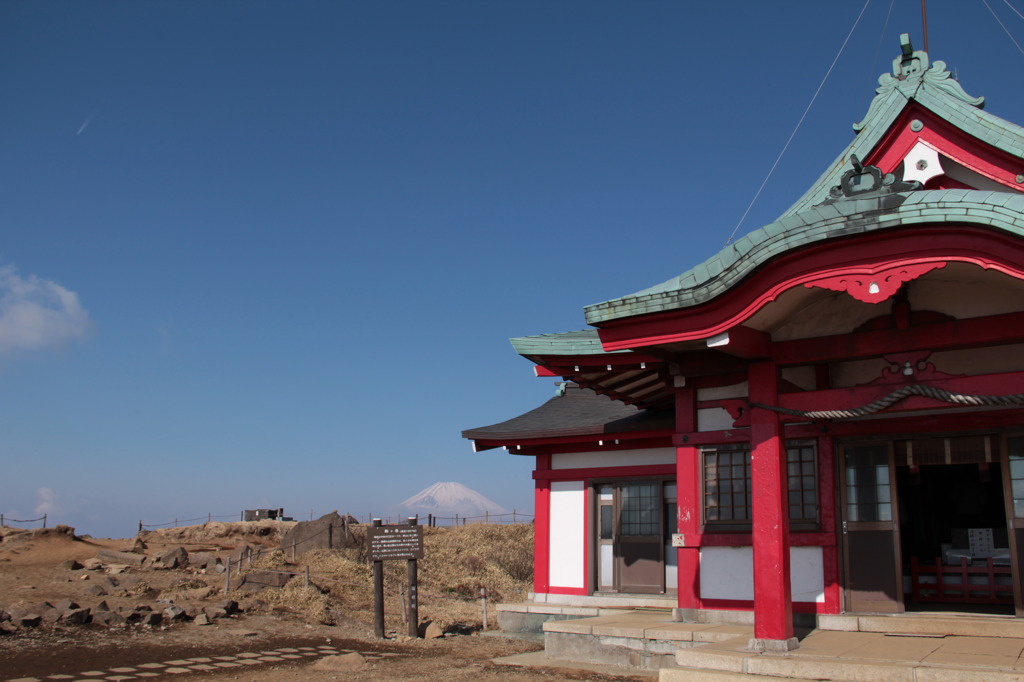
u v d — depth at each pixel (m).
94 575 19.16
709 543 10.90
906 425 9.68
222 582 18.69
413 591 15.09
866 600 9.72
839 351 8.84
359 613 17.19
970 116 9.93
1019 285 8.02
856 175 8.16
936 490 13.87
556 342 11.41
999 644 8.28
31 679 9.70
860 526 9.88
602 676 10.05
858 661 7.53
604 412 17.31
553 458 16.70
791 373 9.90
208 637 13.33
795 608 10.01
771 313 8.65
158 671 10.38
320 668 10.92
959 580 10.95
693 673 7.93
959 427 9.39
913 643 8.49
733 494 10.84
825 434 10.14
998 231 6.93
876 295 7.53
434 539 30.92
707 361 10.48
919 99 10.27
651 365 11.47
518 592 24.42
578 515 16.16
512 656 11.89
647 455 15.44
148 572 20.11
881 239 7.50
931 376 8.30
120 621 13.91
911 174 10.46
